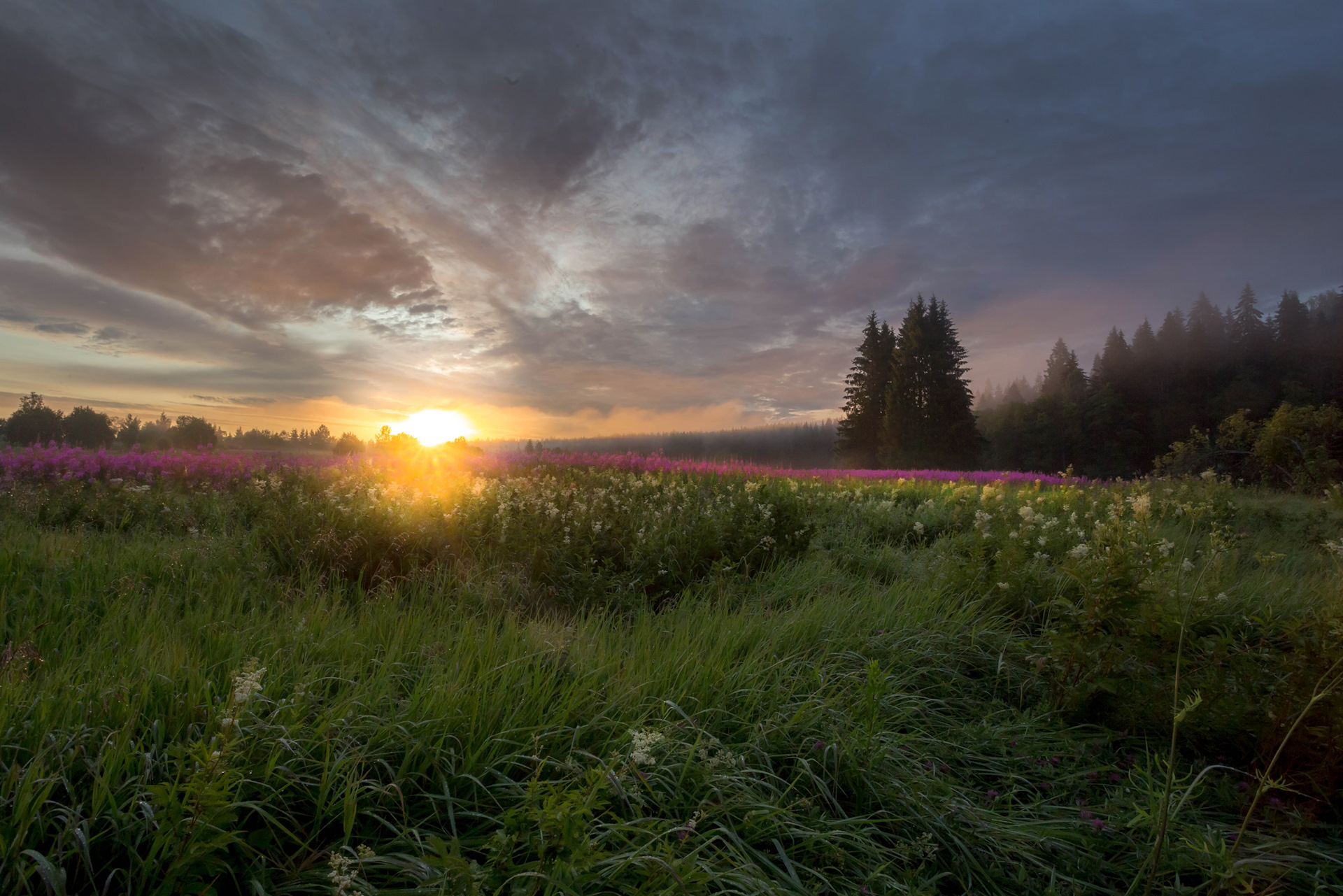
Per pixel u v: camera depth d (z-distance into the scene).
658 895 1.81
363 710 2.76
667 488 10.51
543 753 2.59
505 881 1.68
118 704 2.46
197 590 4.47
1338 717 2.64
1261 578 6.30
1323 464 17.86
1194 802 2.84
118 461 11.07
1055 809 2.79
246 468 12.33
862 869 2.31
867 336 58.44
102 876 1.86
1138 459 70.88
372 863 2.03
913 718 3.49
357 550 5.68
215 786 1.77
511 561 5.86
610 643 4.01
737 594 5.55
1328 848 2.54
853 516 9.78
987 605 5.19
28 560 4.79
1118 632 3.54
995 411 88.31
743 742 2.94
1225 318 108.50
